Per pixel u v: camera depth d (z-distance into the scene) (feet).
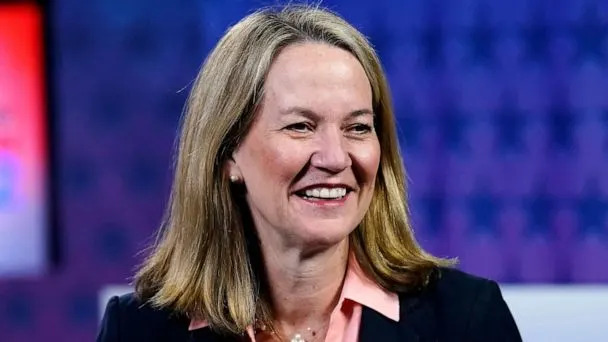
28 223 31.94
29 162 31.83
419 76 30.48
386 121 14.25
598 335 28.22
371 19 30.50
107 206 31.78
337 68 13.15
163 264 15.34
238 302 14.34
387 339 14.20
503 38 30.12
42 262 32.04
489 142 30.27
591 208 29.86
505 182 30.22
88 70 31.68
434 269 15.16
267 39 13.50
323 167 12.82
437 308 14.62
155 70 31.48
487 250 30.40
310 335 14.51
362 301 14.34
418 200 30.63
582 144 29.84
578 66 29.81
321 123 13.00
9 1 31.63
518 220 30.19
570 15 29.76
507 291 28.86
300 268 13.85
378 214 14.73
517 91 30.09
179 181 14.79
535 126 30.04
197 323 14.82
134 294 15.62
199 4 31.12
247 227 14.53
